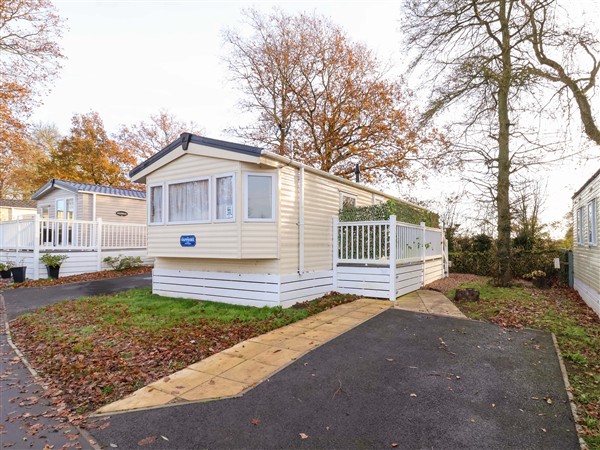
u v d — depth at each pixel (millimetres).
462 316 6527
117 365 4422
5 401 3600
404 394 3551
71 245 13617
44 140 30906
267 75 19734
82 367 4379
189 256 7980
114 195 16578
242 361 4484
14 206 24688
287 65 19219
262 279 7559
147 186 8875
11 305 8445
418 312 6848
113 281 12148
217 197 7641
